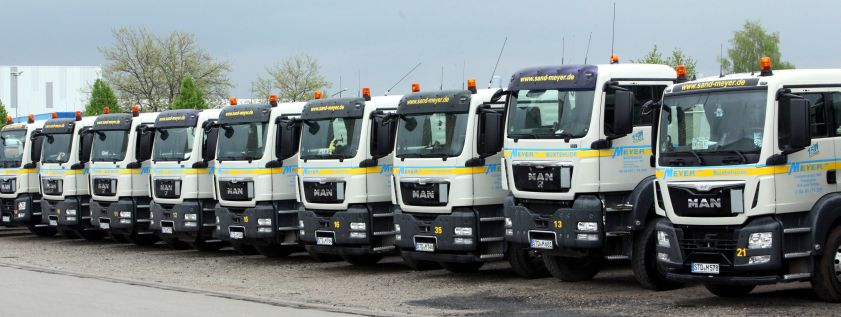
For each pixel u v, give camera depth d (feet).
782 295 51.75
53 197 94.89
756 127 46.34
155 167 83.61
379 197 67.46
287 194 75.00
